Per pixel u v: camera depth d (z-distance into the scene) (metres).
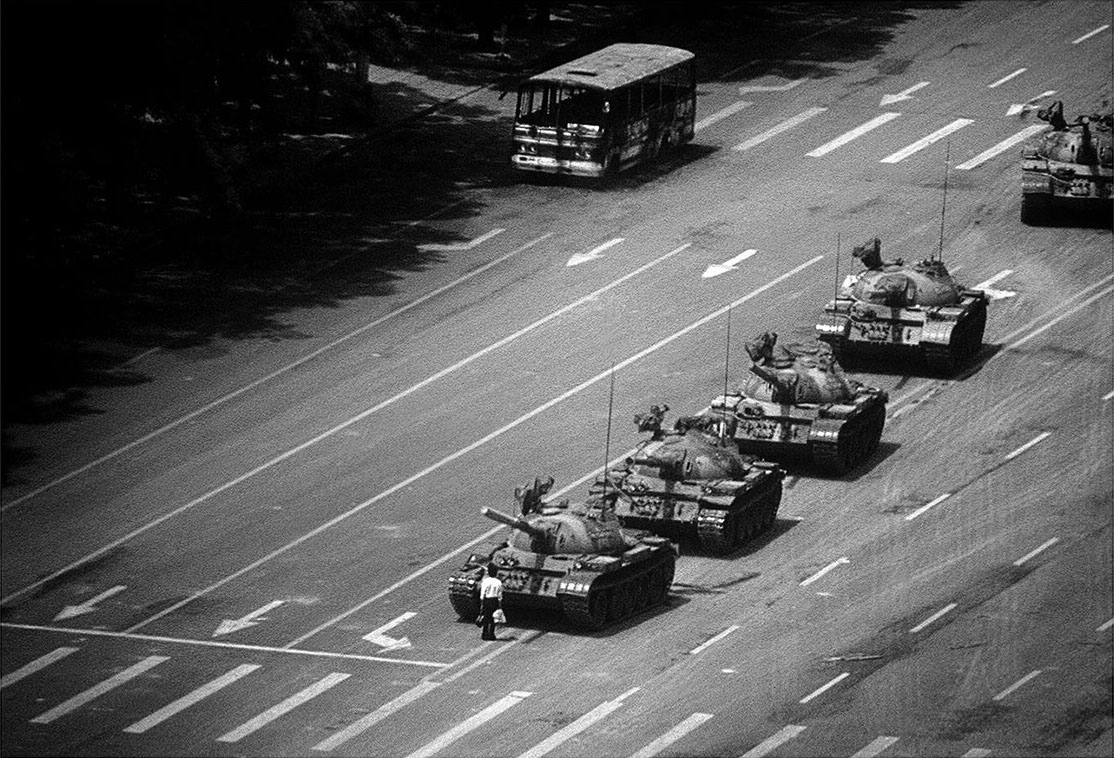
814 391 90.25
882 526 84.25
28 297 107.81
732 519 81.69
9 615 78.12
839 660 72.06
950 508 85.69
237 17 112.50
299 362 102.19
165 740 67.12
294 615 77.56
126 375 100.81
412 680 71.56
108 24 105.06
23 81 103.50
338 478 90.38
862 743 65.50
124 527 86.12
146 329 105.50
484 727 67.56
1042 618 74.75
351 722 68.25
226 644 75.06
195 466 91.88
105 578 81.44
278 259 113.75
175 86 108.00
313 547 83.88
